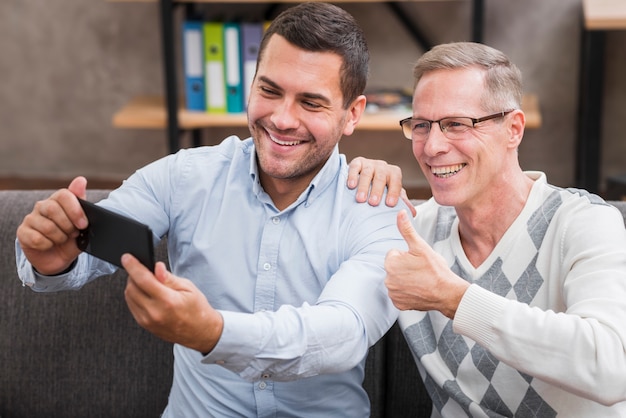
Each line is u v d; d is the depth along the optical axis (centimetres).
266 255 176
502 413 174
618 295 154
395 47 459
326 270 175
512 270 175
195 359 181
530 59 455
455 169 175
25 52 484
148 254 137
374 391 205
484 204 177
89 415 210
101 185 492
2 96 493
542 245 172
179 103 436
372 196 177
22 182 496
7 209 211
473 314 155
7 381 209
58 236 155
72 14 475
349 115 175
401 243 173
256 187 177
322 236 175
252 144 185
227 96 408
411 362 204
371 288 163
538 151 466
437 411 189
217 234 179
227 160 184
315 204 178
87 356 208
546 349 151
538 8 447
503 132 173
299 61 162
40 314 207
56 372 209
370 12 455
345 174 181
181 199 182
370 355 204
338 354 152
